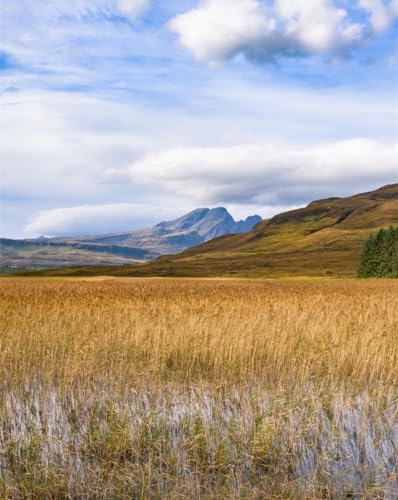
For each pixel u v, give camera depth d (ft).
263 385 36.24
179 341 45.62
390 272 372.58
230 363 40.60
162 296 101.96
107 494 20.57
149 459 22.82
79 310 66.95
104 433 25.61
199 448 24.07
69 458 23.70
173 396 33.01
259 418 26.71
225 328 50.31
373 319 57.82
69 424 27.68
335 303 80.12
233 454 23.95
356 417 29.60
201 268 610.24
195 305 72.74
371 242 393.70
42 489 20.65
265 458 23.75
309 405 29.66
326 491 20.86
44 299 87.30
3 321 56.65
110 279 297.12
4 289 134.72
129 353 44.06
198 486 20.77
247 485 21.26
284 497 20.31
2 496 20.15
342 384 34.22
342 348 42.29
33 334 48.37
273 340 45.78
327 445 25.11
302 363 40.42
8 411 29.76
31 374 39.17
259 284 195.21
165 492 20.61
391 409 30.73
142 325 51.06
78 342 44.16
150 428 26.40
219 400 31.35
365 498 20.18
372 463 23.45
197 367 41.45
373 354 40.83
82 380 36.42
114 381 36.29
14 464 23.20
